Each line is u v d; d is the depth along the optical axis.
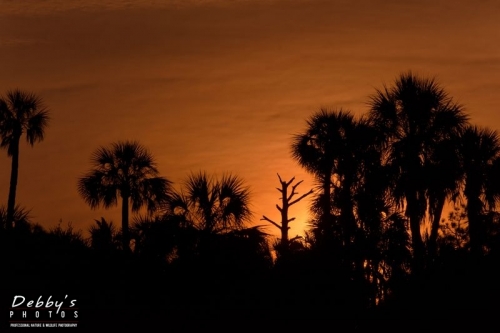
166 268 70.69
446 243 80.12
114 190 111.81
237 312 68.19
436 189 89.75
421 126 94.25
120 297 68.81
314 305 69.31
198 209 72.38
